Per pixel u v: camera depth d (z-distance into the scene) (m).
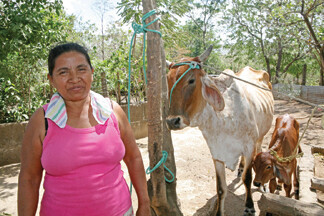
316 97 14.71
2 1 5.18
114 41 12.15
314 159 5.09
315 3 10.18
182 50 5.13
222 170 3.23
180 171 4.98
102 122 1.53
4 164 5.80
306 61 20.69
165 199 2.40
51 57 1.49
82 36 15.01
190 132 7.76
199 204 3.79
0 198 4.23
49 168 1.42
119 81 7.78
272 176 3.19
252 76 4.43
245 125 3.22
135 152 1.79
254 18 19.22
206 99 2.88
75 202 1.45
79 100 1.50
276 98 17.23
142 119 7.54
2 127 5.75
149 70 2.18
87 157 1.44
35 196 1.50
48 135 1.44
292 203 2.74
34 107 6.93
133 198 4.10
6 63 6.69
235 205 3.76
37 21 5.37
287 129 3.55
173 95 2.78
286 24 11.20
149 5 2.15
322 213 2.55
